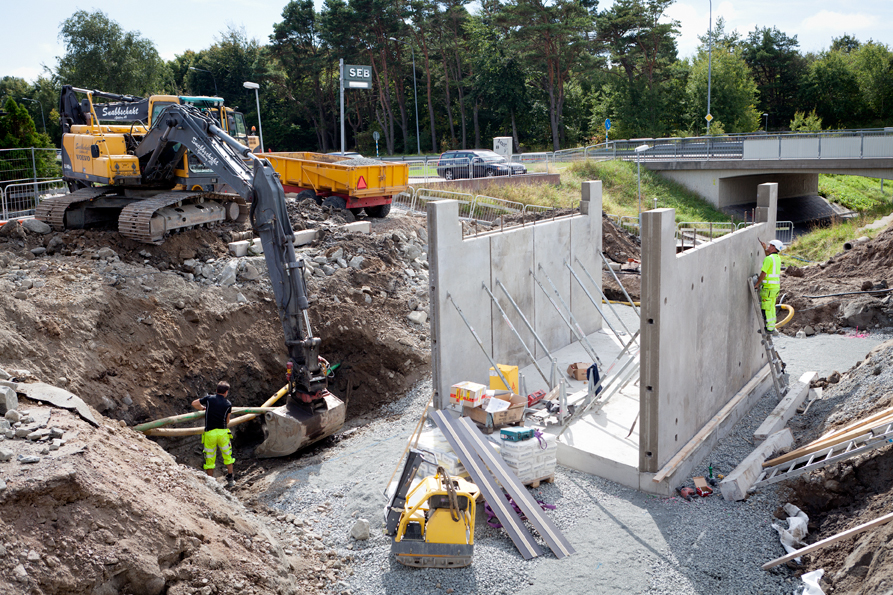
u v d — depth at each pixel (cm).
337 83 7762
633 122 6281
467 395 980
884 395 888
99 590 539
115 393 1061
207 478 801
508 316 1240
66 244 1341
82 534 554
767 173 3781
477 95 6881
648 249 802
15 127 3000
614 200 3588
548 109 6869
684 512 805
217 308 1278
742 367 1154
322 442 1130
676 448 903
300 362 1105
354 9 6288
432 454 885
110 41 5641
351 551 763
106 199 1462
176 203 1411
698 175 3900
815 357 1316
